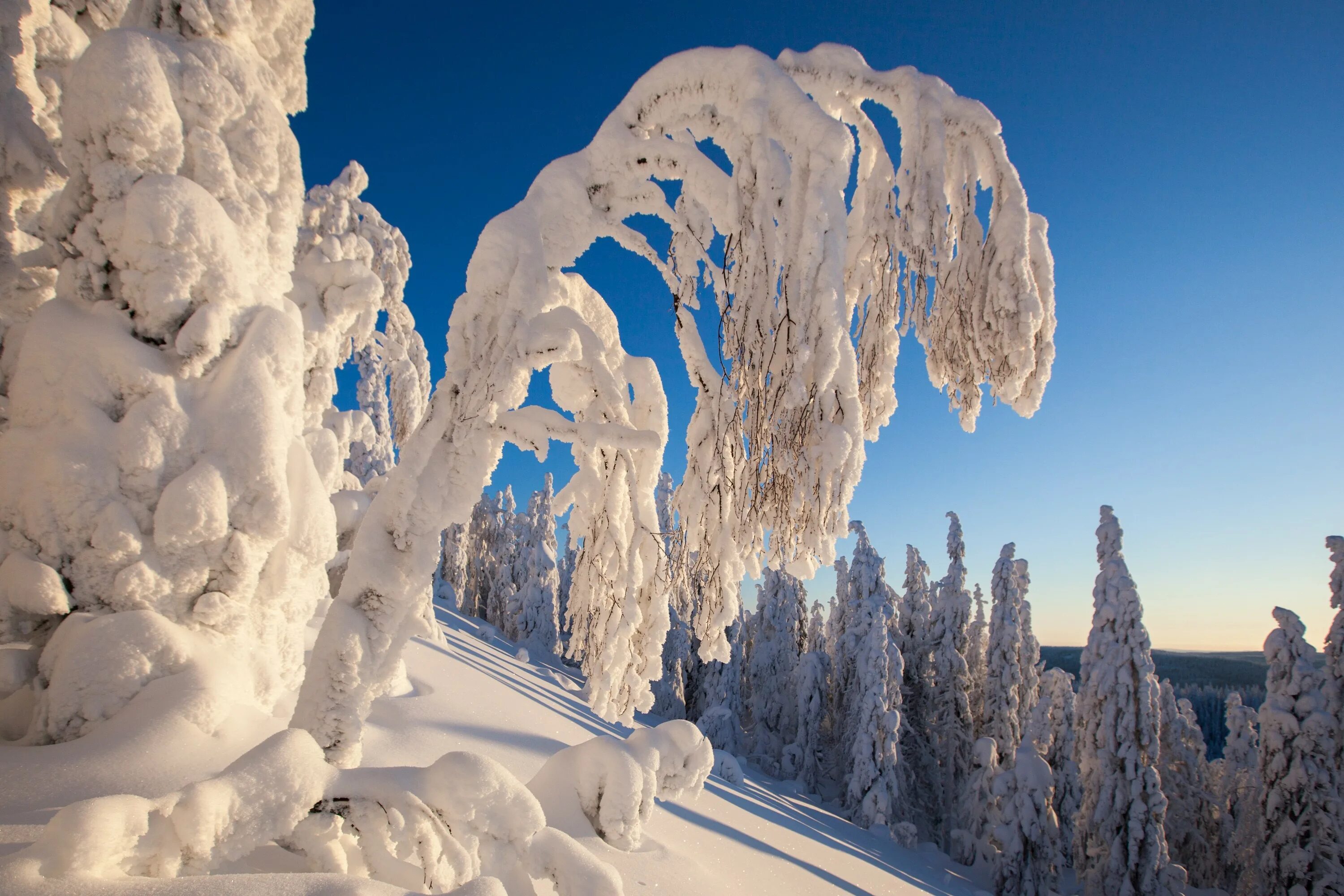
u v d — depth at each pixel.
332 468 5.96
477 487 4.33
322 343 6.02
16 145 4.64
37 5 4.80
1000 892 22.77
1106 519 24.97
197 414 4.00
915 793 30.86
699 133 4.71
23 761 2.89
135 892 1.96
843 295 4.02
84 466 3.63
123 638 3.47
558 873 3.04
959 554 33.25
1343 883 20.69
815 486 3.99
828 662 35.34
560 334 4.35
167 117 3.96
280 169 4.71
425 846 2.74
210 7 4.41
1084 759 24.11
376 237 11.54
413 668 9.90
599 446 4.87
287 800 2.54
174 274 3.90
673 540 4.77
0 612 3.65
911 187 4.55
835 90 4.79
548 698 16.05
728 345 4.29
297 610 5.07
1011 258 4.39
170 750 3.08
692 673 40.84
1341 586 23.78
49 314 3.90
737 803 13.99
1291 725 22.61
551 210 4.53
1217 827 29.27
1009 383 4.45
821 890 8.75
